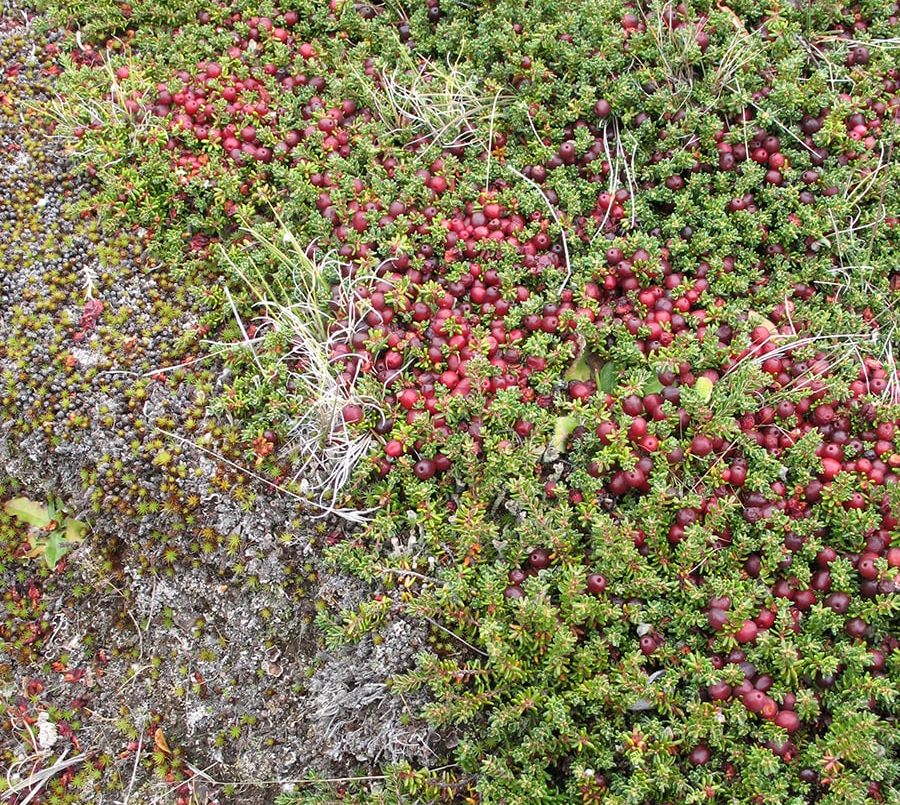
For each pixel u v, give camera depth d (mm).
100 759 337
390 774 285
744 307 334
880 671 279
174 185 365
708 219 348
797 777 267
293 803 302
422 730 295
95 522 353
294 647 325
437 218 351
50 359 347
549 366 330
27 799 331
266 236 359
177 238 364
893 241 349
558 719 267
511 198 355
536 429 310
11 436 348
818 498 301
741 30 358
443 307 340
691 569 288
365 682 304
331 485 321
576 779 270
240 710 327
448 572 298
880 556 286
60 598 358
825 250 348
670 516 294
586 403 322
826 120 354
